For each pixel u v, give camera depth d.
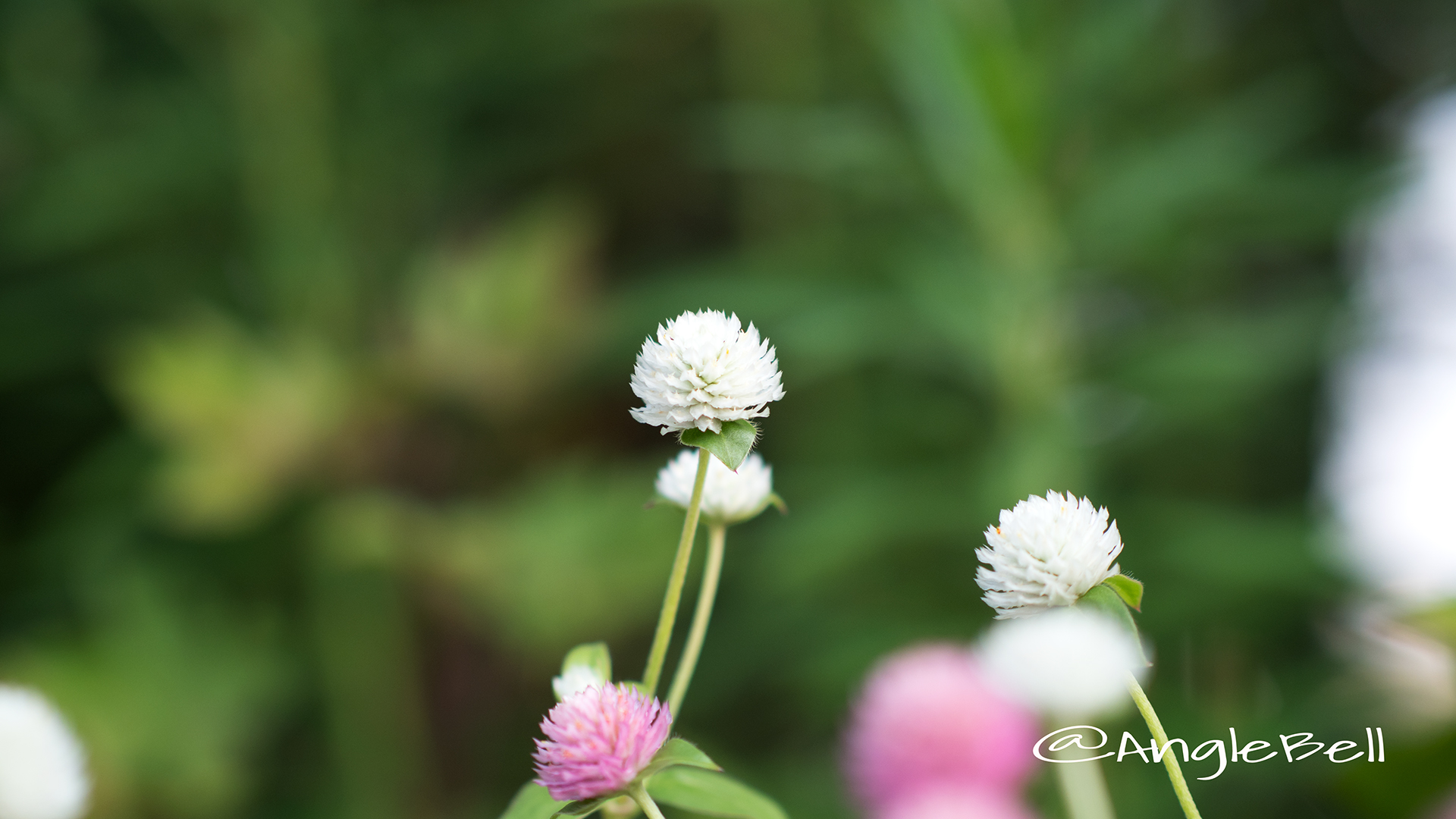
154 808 1.35
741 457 0.52
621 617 1.57
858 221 1.65
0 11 1.71
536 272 1.54
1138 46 1.33
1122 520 1.28
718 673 1.52
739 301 1.42
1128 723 1.05
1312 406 1.66
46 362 1.72
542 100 1.90
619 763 0.51
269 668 1.46
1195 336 1.30
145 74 1.80
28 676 1.34
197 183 1.69
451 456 1.73
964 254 1.30
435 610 1.64
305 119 1.62
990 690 0.70
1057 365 1.23
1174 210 1.27
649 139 2.00
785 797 1.31
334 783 1.54
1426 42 1.81
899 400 1.55
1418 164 1.36
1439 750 0.78
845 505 1.30
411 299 1.65
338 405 1.49
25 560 1.71
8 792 0.57
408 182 1.79
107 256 1.76
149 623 1.41
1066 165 1.34
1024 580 0.51
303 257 1.63
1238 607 1.27
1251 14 1.76
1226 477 1.52
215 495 1.43
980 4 1.24
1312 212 1.38
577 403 1.82
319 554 1.48
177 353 1.42
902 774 0.70
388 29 1.71
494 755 1.67
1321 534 1.24
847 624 1.33
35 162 1.80
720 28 1.83
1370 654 1.15
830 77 1.78
